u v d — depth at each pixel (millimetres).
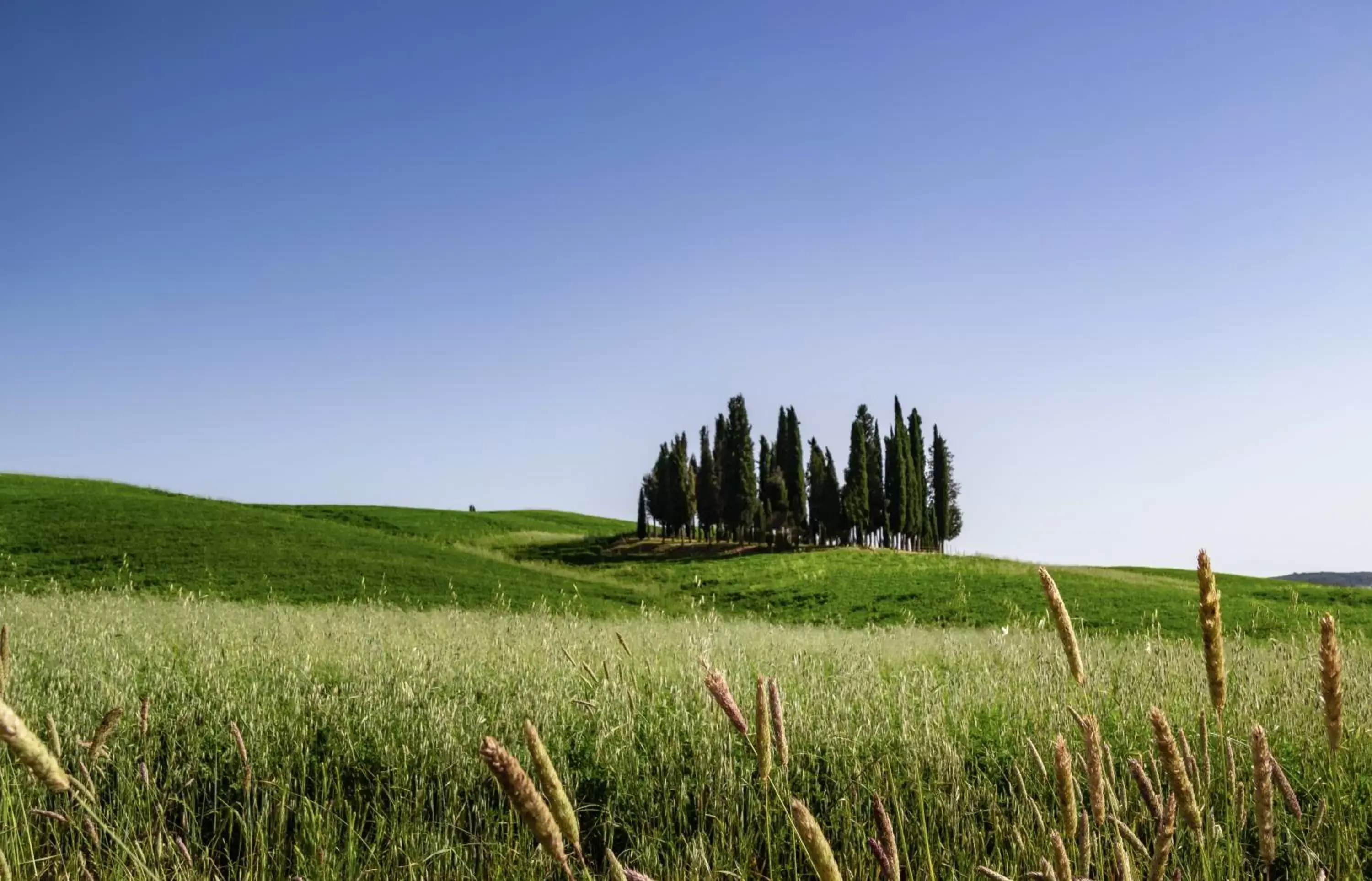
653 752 6570
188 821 5379
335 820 5289
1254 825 4469
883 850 2146
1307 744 5707
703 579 50156
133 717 6695
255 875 4465
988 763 5930
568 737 6977
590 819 5902
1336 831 2393
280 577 37312
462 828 5465
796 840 4621
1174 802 1983
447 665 9109
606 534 86375
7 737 1517
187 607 14828
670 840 5176
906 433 71750
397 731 6785
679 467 74625
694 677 8172
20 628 11719
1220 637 1928
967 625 31156
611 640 11516
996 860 4398
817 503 70688
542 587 40906
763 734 2096
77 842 4191
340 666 9570
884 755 6027
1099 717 6520
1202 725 2895
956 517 79000
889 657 11562
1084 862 2135
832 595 41531
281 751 6371
